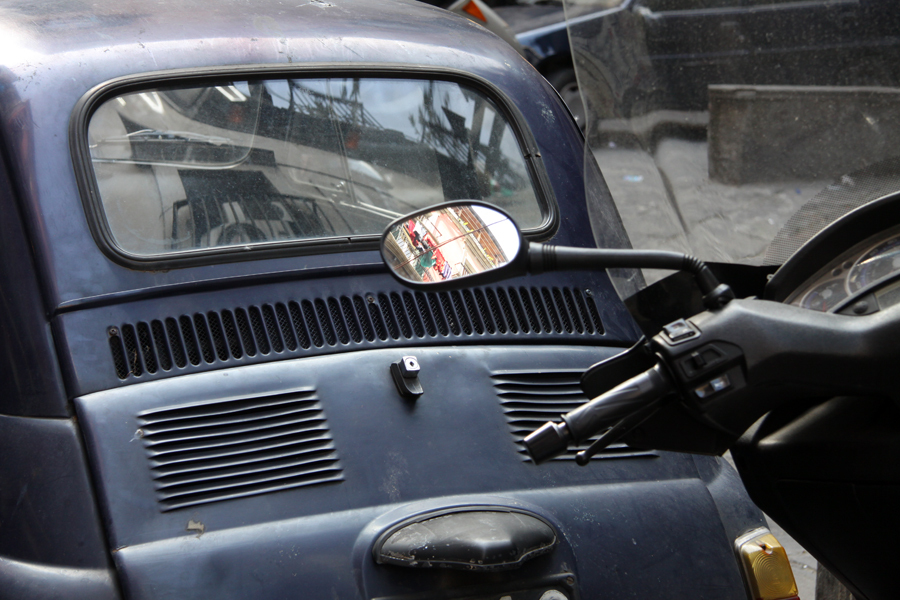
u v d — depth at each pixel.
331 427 1.73
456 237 1.30
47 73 1.95
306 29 2.30
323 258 1.94
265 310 1.85
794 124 1.48
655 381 1.24
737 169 1.52
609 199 1.61
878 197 1.44
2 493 1.64
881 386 1.22
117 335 1.74
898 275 1.32
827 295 1.39
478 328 2.00
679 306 1.51
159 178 1.95
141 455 1.62
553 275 2.15
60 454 1.63
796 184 1.49
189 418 1.69
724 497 2.01
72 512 1.58
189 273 1.83
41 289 1.75
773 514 1.54
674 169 1.56
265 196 2.01
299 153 2.10
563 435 1.24
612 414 1.24
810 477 1.41
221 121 2.06
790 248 1.50
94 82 1.97
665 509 1.88
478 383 1.89
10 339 1.75
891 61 1.41
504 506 1.70
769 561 1.90
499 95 2.38
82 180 1.85
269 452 1.69
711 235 1.55
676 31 1.51
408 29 2.47
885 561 1.39
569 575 1.65
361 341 1.88
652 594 1.76
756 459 1.48
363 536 1.62
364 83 2.24
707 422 1.25
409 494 1.69
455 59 2.39
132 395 1.68
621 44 1.56
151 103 2.01
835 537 1.44
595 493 1.83
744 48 1.48
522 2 7.95
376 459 1.71
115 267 1.79
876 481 1.31
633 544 1.79
